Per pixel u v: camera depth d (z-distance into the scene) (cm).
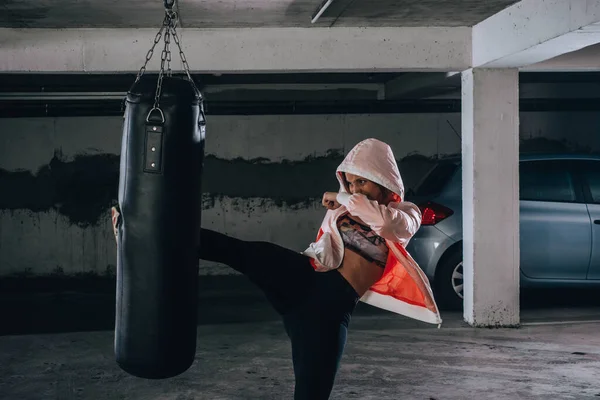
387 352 532
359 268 291
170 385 454
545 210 670
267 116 934
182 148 290
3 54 588
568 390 439
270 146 938
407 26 604
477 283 611
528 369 485
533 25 492
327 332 285
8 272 900
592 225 670
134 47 595
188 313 297
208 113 908
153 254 289
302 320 288
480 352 530
